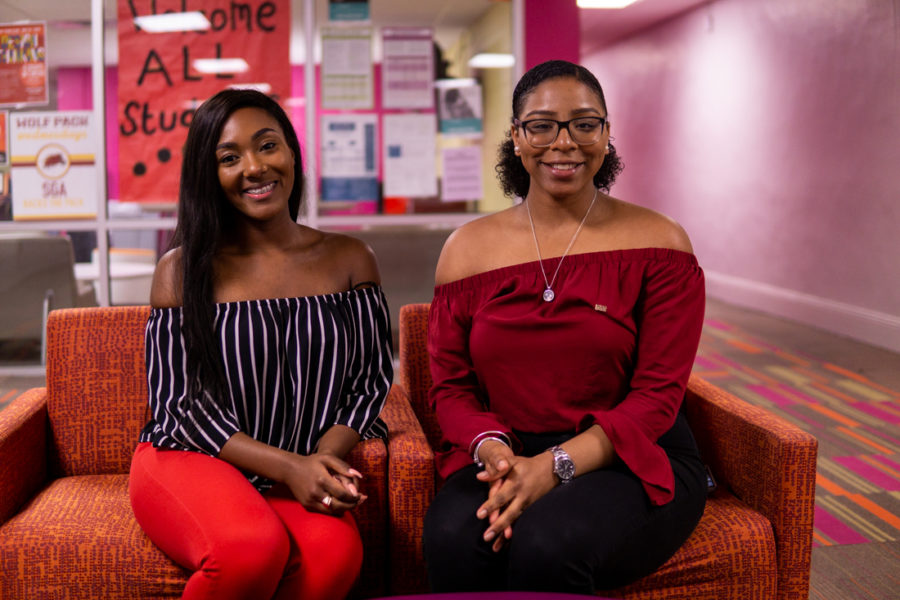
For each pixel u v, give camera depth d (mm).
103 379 1997
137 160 4594
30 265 4734
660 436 1681
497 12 4684
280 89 4582
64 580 1585
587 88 1692
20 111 4586
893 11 5168
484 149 4762
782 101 6523
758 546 1604
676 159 8609
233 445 1653
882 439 3746
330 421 1768
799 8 6207
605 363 1671
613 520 1465
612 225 1758
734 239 7453
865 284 5676
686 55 8219
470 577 1526
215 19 4512
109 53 4551
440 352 1809
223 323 1723
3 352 4777
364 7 4574
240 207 1763
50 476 2002
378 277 1953
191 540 1479
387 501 1775
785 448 1617
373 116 4668
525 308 1707
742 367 5055
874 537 2734
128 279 4789
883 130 5367
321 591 1521
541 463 1542
